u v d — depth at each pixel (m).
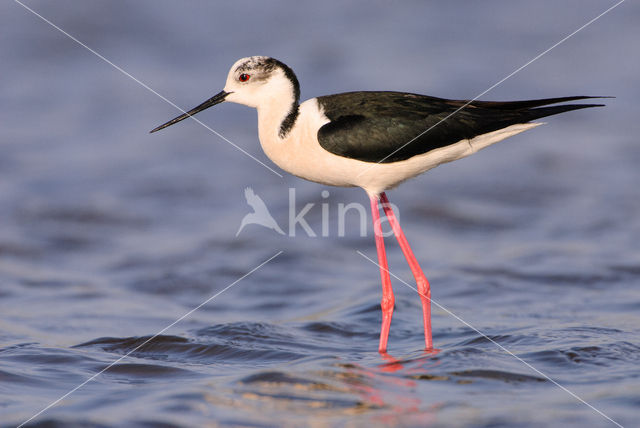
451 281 11.28
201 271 11.95
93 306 10.45
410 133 8.85
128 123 19.64
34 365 8.14
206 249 12.85
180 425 6.41
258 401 6.95
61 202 14.70
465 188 15.62
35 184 15.66
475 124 8.93
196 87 22.08
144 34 26.25
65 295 10.85
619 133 18.66
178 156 17.66
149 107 20.75
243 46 25.50
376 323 9.85
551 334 8.77
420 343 9.02
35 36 25.20
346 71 23.03
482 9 29.59
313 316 10.16
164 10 28.28
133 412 6.71
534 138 18.80
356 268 12.19
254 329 9.44
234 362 8.35
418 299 10.77
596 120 19.72
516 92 21.36
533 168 16.66
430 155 9.05
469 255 12.42
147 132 19.12
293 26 27.64
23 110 20.20
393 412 6.64
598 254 12.04
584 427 6.27
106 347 8.87
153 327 9.66
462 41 26.08
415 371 7.71
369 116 8.92
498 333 8.98
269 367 8.02
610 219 13.63
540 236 13.11
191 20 27.81
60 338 9.16
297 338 9.20
